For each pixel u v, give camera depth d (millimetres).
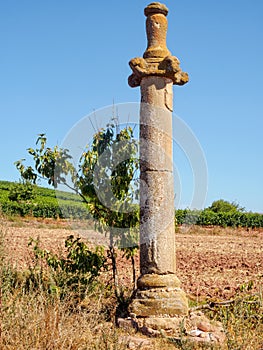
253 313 6992
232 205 40656
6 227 7488
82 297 7445
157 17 7383
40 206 33812
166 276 6930
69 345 5293
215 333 6324
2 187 42906
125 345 5621
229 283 11844
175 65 7086
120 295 7723
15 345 5152
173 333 6418
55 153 8266
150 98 7172
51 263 8125
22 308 5762
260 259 18406
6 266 6812
